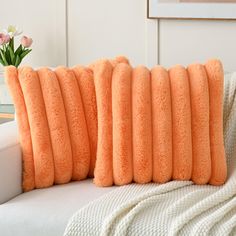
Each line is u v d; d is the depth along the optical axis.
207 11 3.41
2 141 2.61
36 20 3.70
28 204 2.47
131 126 2.61
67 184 2.68
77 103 2.69
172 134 2.61
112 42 3.61
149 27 3.53
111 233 2.30
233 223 2.26
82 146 2.68
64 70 2.72
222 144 2.63
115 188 2.60
